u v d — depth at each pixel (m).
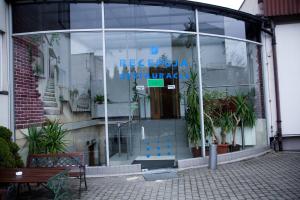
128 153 8.69
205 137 9.34
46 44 8.71
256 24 10.78
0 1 8.04
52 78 8.77
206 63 9.43
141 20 8.73
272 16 10.71
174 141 9.04
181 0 8.80
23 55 8.59
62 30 8.50
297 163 8.71
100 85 8.62
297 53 10.88
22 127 8.42
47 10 8.54
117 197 6.37
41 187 7.27
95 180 7.86
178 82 9.14
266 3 10.65
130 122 8.77
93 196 6.48
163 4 8.85
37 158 7.23
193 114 9.19
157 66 8.98
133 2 8.66
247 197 6.00
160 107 9.00
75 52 8.66
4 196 5.49
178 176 7.85
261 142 10.63
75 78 8.73
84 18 8.54
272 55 10.95
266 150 10.62
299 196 5.91
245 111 10.09
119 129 8.66
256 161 9.25
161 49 8.97
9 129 7.66
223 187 6.71
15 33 8.48
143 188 6.95
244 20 10.35
